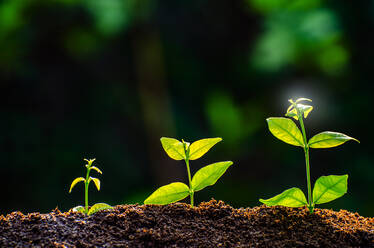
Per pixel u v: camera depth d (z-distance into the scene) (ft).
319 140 3.20
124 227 3.12
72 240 3.05
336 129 12.73
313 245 3.06
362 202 11.59
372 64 12.44
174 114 14.08
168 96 13.89
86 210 3.21
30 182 12.25
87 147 13.23
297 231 3.13
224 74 14.62
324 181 3.19
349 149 12.70
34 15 10.97
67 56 13.41
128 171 13.12
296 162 12.98
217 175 3.24
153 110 13.34
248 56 14.14
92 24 11.68
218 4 14.61
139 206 3.24
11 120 12.87
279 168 12.96
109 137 13.57
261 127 13.15
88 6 10.61
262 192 12.47
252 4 10.93
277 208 3.25
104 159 13.08
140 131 13.93
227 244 3.06
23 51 11.66
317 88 12.25
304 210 3.25
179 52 14.83
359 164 12.33
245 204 12.14
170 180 12.97
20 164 12.37
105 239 3.06
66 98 13.79
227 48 14.84
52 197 12.09
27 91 13.28
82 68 13.93
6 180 12.18
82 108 13.83
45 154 12.73
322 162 12.85
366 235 3.11
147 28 12.99
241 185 12.67
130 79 14.44
